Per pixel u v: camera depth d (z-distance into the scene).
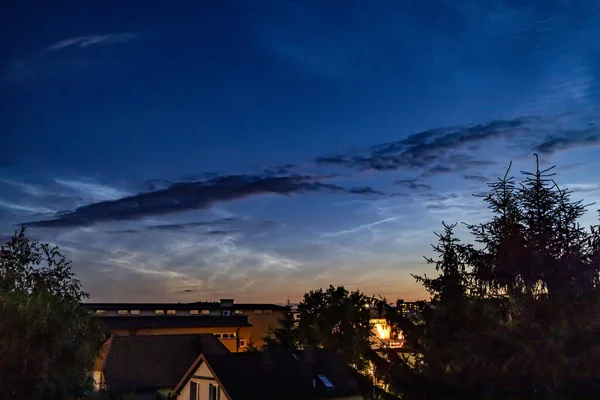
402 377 13.18
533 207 12.65
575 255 12.29
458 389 12.49
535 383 11.36
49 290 19.31
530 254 12.35
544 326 11.30
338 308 60.88
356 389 37.41
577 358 10.82
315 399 36.03
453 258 12.88
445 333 12.45
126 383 46.16
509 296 11.69
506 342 11.41
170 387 47.91
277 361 39.91
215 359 38.84
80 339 19.50
